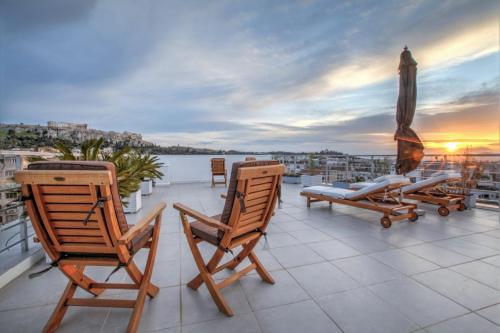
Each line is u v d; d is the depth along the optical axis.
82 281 1.55
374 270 2.02
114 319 1.47
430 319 1.43
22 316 1.50
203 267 1.64
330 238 2.79
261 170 1.52
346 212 4.04
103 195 1.16
